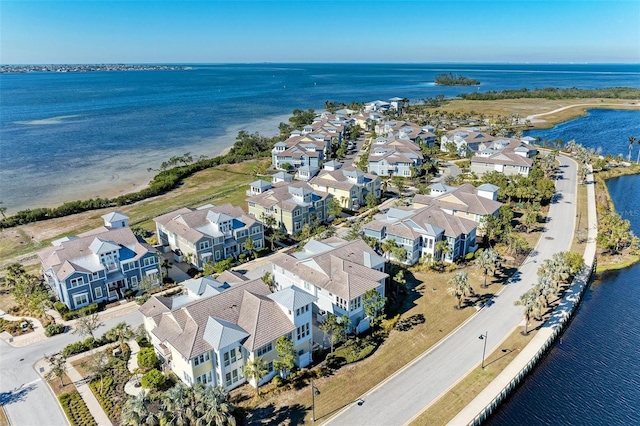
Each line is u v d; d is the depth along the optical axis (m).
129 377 52.44
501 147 150.25
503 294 69.81
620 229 85.75
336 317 57.12
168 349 53.06
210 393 42.25
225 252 83.00
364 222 98.38
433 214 84.69
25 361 55.84
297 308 52.47
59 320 64.94
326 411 47.12
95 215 111.19
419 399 48.69
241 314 53.50
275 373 52.44
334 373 52.72
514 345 57.81
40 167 156.75
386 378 52.03
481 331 60.81
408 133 176.38
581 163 147.50
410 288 72.19
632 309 69.44
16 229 102.56
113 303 69.50
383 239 81.25
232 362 50.16
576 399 51.56
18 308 68.38
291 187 100.38
